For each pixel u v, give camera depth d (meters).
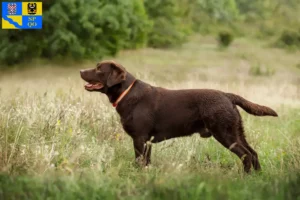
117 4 45.66
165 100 8.56
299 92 21.55
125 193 5.89
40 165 7.39
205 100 8.48
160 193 5.82
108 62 8.67
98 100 12.61
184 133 8.67
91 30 40.84
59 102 11.38
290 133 12.39
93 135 10.34
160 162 8.60
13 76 35.78
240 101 8.64
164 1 62.47
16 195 5.74
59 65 40.81
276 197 5.83
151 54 52.25
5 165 7.37
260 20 82.44
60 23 39.00
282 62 50.34
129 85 8.62
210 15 78.00
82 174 6.79
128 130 8.65
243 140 8.73
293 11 78.56
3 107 10.78
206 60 48.94
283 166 8.41
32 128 9.33
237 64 46.62
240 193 5.94
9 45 38.97
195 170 8.13
